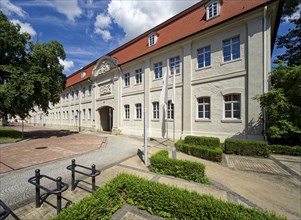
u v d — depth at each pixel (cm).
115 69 1991
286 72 877
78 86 2861
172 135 1433
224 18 1122
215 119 1177
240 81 1073
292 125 842
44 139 1565
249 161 770
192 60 1321
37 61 1596
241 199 415
